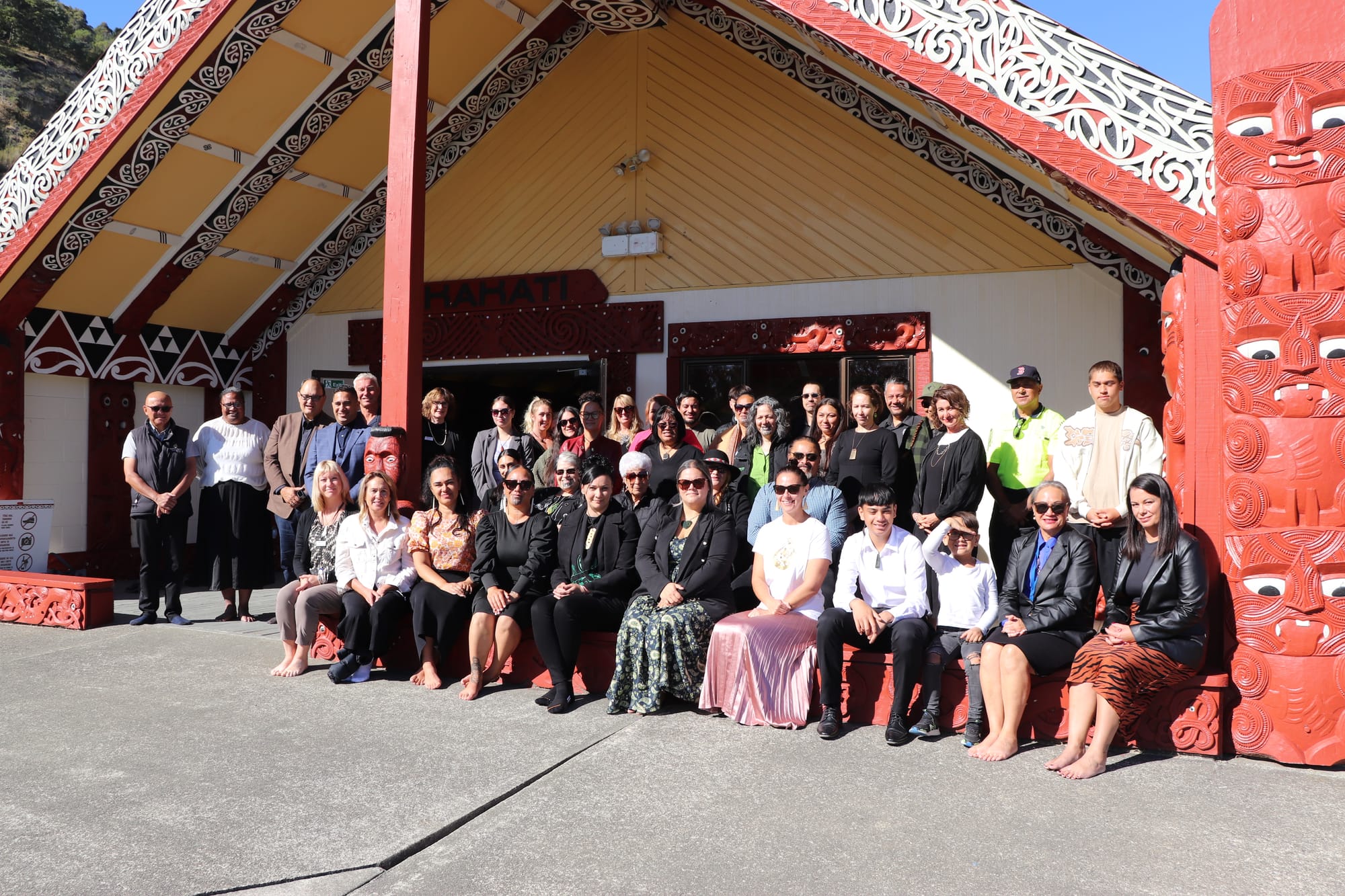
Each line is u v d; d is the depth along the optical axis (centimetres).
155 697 574
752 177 1003
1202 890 328
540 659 602
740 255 1006
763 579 563
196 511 1115
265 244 1104
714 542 562
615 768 450
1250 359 464
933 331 938
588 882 335
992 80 548
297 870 343
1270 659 459
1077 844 365
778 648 523
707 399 1027
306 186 1056
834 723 500
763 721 518
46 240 928
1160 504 462
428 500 797
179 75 863
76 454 1040
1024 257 908
